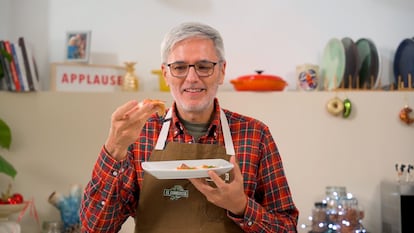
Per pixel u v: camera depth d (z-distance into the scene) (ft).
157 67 9.16
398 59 8.69
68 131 8.57
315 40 9.10
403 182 7.89
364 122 8.43
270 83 8.35
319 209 7.88
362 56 8.70
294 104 8.47
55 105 8.57
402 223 7.41
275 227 4.67
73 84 8.64
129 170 4.95
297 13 9.14
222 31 9.15
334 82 8.48
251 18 9.15
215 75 4.72
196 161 4.74
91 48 9.18
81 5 9.22
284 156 8.45
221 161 4.66
